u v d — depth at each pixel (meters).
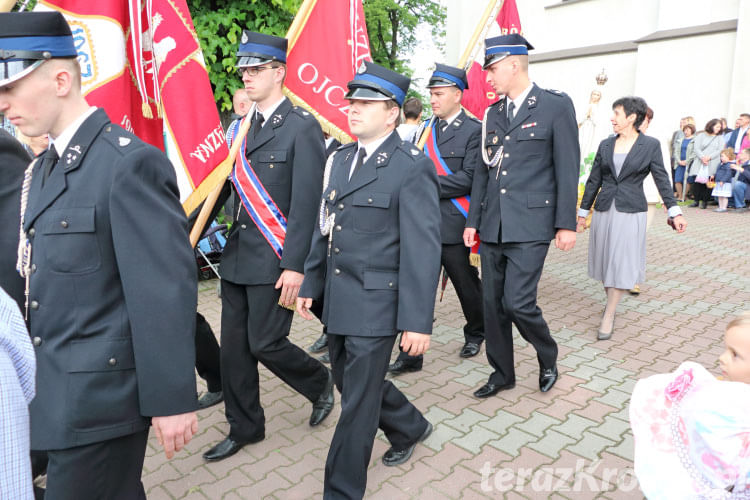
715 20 14.34
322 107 3.49
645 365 3.98
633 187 4.47
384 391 2.63
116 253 1.49
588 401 3.43
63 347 1.52
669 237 9.25
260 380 3.89
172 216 1.57
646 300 5.62
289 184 2.84
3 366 0.97
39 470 2.17
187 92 2.86
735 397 1.49
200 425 3.24
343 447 2.33
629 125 4.50
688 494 1.54
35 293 1.54
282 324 2.84
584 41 17.34
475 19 16.06
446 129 4.03
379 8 22.86
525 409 3.34
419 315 2.25
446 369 3.99
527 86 3.37
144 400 1.51
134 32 2.62
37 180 1.63
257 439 2.97
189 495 2.57
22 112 1.46
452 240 3.94
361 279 2.35
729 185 12.26
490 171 3.45
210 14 5.70
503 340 3.46
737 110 13.61
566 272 6.91
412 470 2.73
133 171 1.50
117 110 2.65
